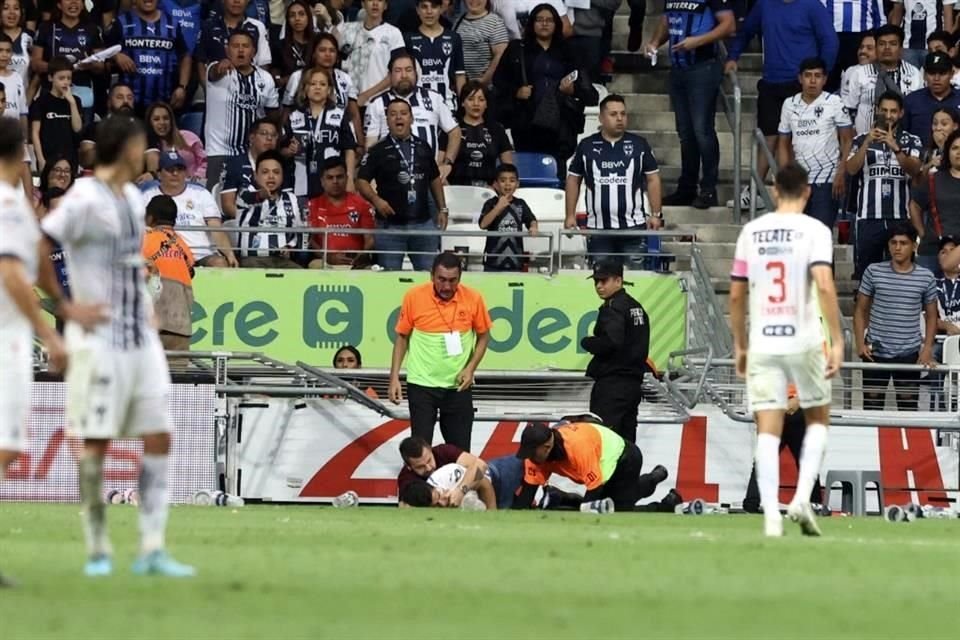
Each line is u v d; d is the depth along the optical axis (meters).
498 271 74.50
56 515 49.94
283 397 65.62
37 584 27.33
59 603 25.06
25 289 27.84
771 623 24.45
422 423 62.69
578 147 77.00
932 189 75.75
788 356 40.38
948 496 66.94
